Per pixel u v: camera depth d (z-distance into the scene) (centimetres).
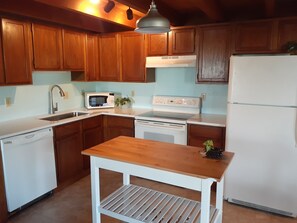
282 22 276
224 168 162
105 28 390
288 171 245
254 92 248
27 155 261
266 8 263
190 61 329
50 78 358
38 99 344
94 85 447
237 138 263
